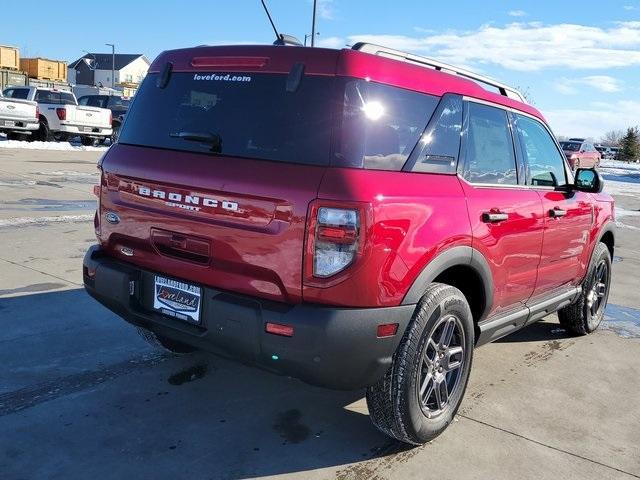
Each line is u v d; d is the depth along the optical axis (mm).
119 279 3277
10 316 4738
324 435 3352
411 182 2986
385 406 3043
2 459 2918
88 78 105750
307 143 2842
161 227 3178
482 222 3365
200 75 3283
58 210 9273
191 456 3061
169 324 3141
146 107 3469
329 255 2674
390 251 2760
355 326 2697
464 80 3602
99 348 4297
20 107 19188
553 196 4340
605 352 5066
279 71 3012
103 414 3408
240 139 3014
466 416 3709
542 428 3623
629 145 65438
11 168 13789
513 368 4578
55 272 5953
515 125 4062
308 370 2742
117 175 3416
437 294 3105
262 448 3180
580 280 5059
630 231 12906
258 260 2830
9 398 3502
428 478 3008
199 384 3867
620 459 3332
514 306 4031
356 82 2877
